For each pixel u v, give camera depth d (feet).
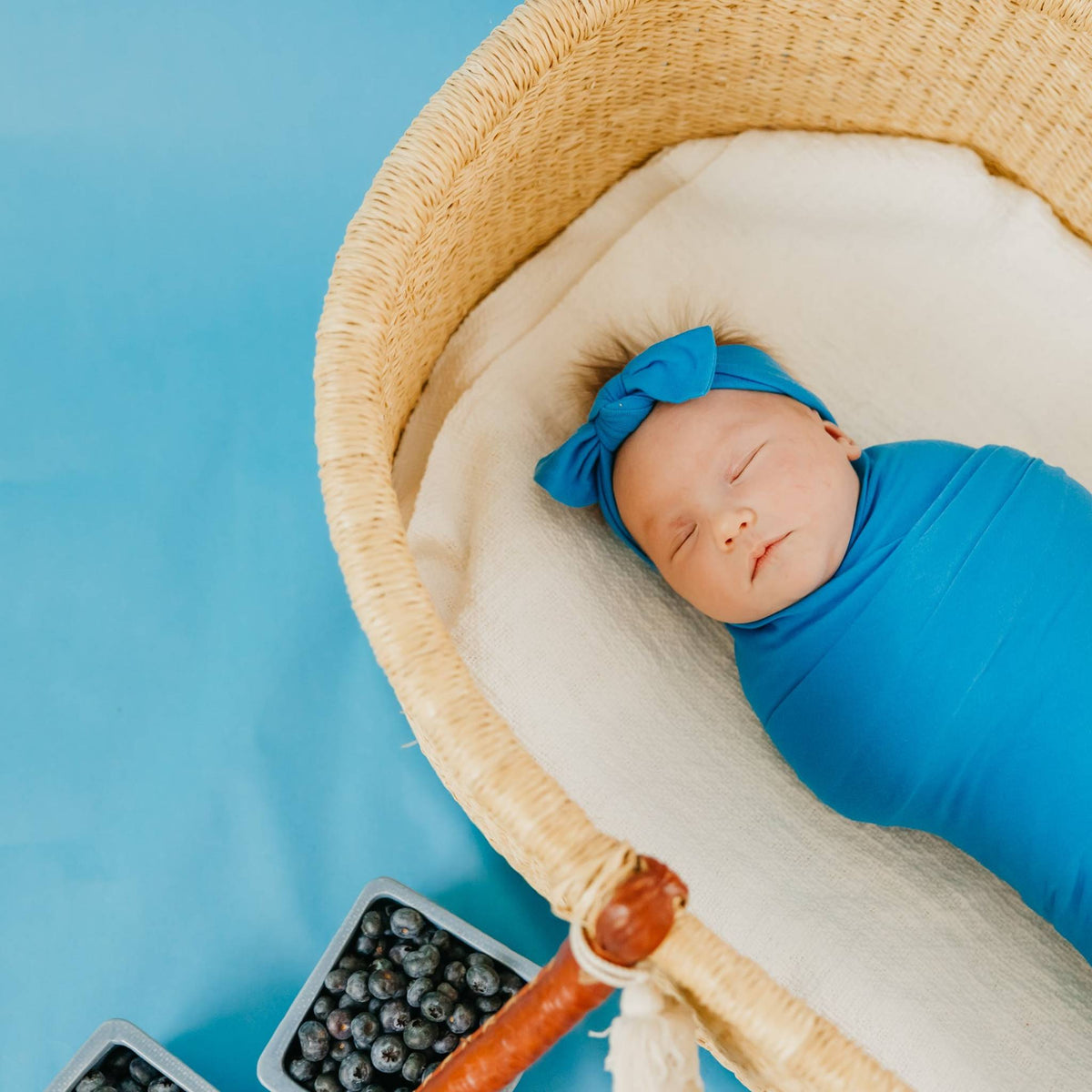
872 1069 2.51
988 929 4.01
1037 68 4.35
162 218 5.99
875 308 4.85
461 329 4.66
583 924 2.43
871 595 3.96
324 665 5.13
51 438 5.48
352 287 3.50
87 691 5.01
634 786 4.01
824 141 4.83
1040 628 3.76
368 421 3.32
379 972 3.94
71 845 4.74
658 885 2.33
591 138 4.62
